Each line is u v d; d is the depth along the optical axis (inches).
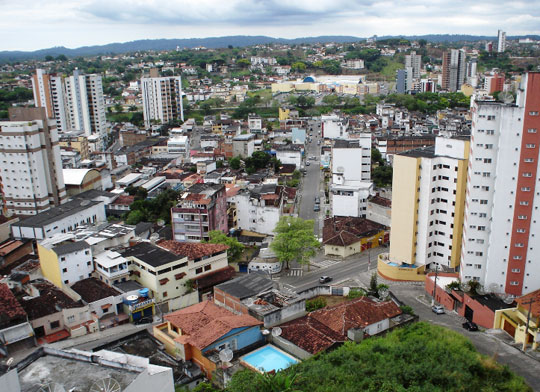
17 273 4800.7
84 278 4579.2
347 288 4323.3
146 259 4539.9
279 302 3663.9
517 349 3501.5
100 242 4771.2
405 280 4975.4
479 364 2967.5
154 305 4352.9
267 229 6333.7
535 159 3969.0
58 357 2128.4
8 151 6983.3
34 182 7116.1
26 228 5826.8
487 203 4232.3
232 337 3166.8
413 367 2842.0
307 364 2864.2
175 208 5639.8
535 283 4224.9
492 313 3843.5
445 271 4845.0
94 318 4128.9
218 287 3905.0
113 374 1987.0
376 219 6476.4
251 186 7317.9
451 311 4286.4
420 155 4854.8
